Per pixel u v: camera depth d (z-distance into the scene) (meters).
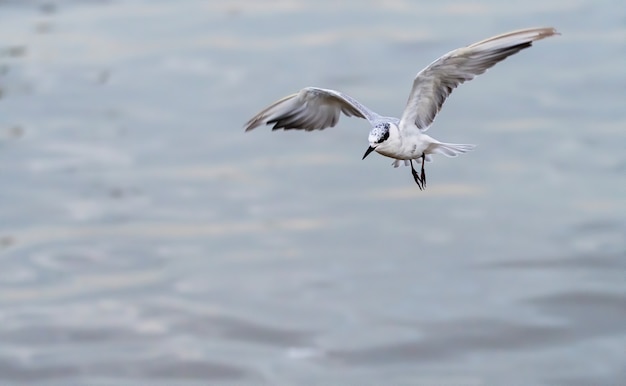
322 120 11.03
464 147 9.78
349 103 10.26
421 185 9.98
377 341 18.33
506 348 18.12
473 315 18.98
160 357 17.67
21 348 17.94
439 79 9.81
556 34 9.71
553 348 18.08
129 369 17.39
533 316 18.97
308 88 10.70
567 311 19.08
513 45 9.77
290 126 11.09
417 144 9.77
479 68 9.81
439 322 18.80
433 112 9.97
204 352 17.89
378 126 9.58
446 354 17.98
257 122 11.05
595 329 18.56
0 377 17.14
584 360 17.64
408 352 18.03
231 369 17.44
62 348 17.97
